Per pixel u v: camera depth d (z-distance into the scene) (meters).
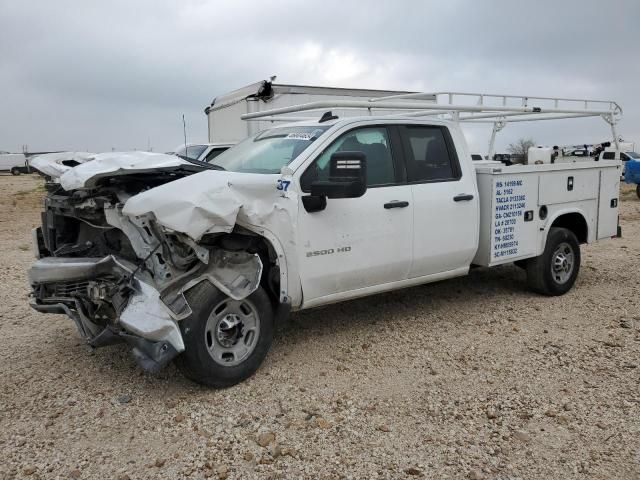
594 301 6.68
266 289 4.77
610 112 7.87
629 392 4.25
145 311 4.01
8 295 7.35
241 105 13.18
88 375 4.73
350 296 5.23
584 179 7.05
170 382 4.57
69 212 4.84
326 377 4.62
